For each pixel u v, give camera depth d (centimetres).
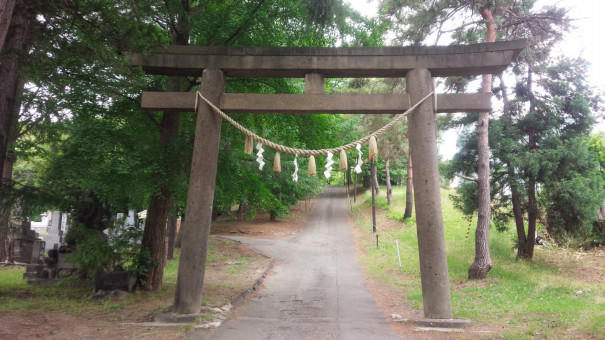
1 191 812
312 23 940
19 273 1302
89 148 878
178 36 1006
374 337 664
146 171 860
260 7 1011
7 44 760
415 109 789
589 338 627
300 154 748
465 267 1516
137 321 729
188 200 780
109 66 843
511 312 863
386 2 1351
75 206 1059
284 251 2128
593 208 1445
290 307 954
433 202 764
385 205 3497
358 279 1408
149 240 1022
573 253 1797
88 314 760
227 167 1045
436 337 664
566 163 1490
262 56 816
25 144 1205
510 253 1744
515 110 1636
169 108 804
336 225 3198
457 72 831
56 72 864
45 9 737
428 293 752
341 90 2106
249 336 664
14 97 801
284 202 3012
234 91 1165
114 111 1020
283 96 806
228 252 2058
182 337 639
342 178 6156
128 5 804
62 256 1136
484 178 1357
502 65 796
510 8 1365
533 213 1589
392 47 807
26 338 548
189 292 756
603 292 1078
